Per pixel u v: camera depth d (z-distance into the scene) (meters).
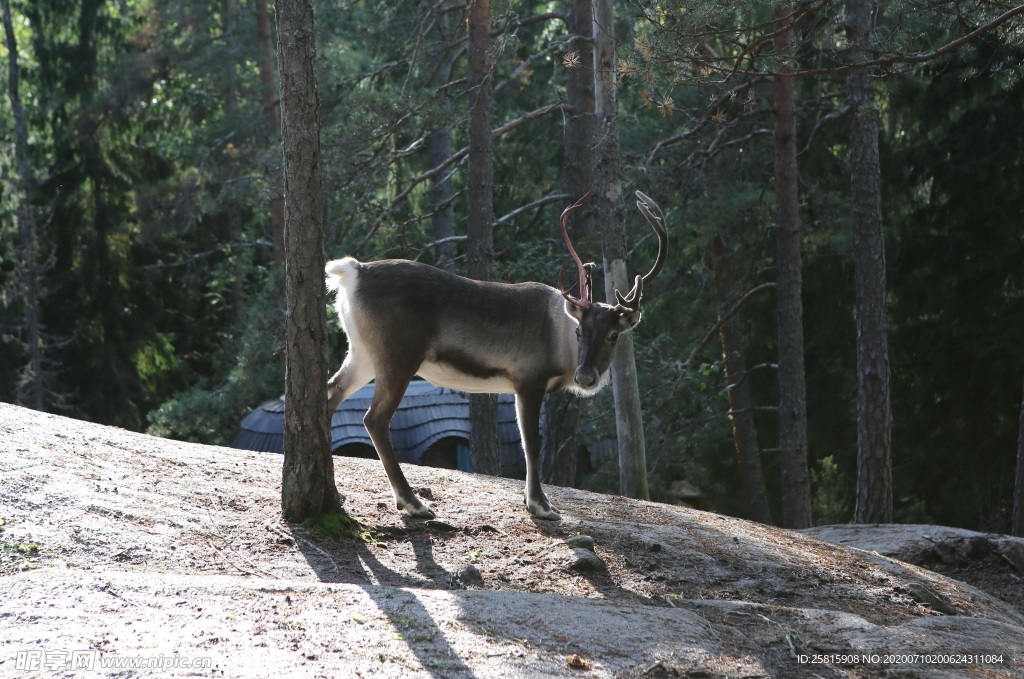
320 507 7.45
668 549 8.03
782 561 8.30
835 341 21.44
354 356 8.05
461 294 8.01
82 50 30.39
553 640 5.42
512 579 6.95
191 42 28.50
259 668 4.57
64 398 29.67
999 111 18.89
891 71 10.02
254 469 8.87
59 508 6.67
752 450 20.95
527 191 24.41
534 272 17.78
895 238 20.47
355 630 5.15
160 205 28.78
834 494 23.27
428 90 16.47
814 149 19.56
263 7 25.44
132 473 7.88
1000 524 20.84
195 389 24.58
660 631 5.82
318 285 7.52
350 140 16.48
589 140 16.36
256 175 24.02
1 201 29.16
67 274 30.95
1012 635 7.14
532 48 23.42
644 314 20.00
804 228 18.23
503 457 20.42
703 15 9.27
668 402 18.06
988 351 19.09
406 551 7.29
